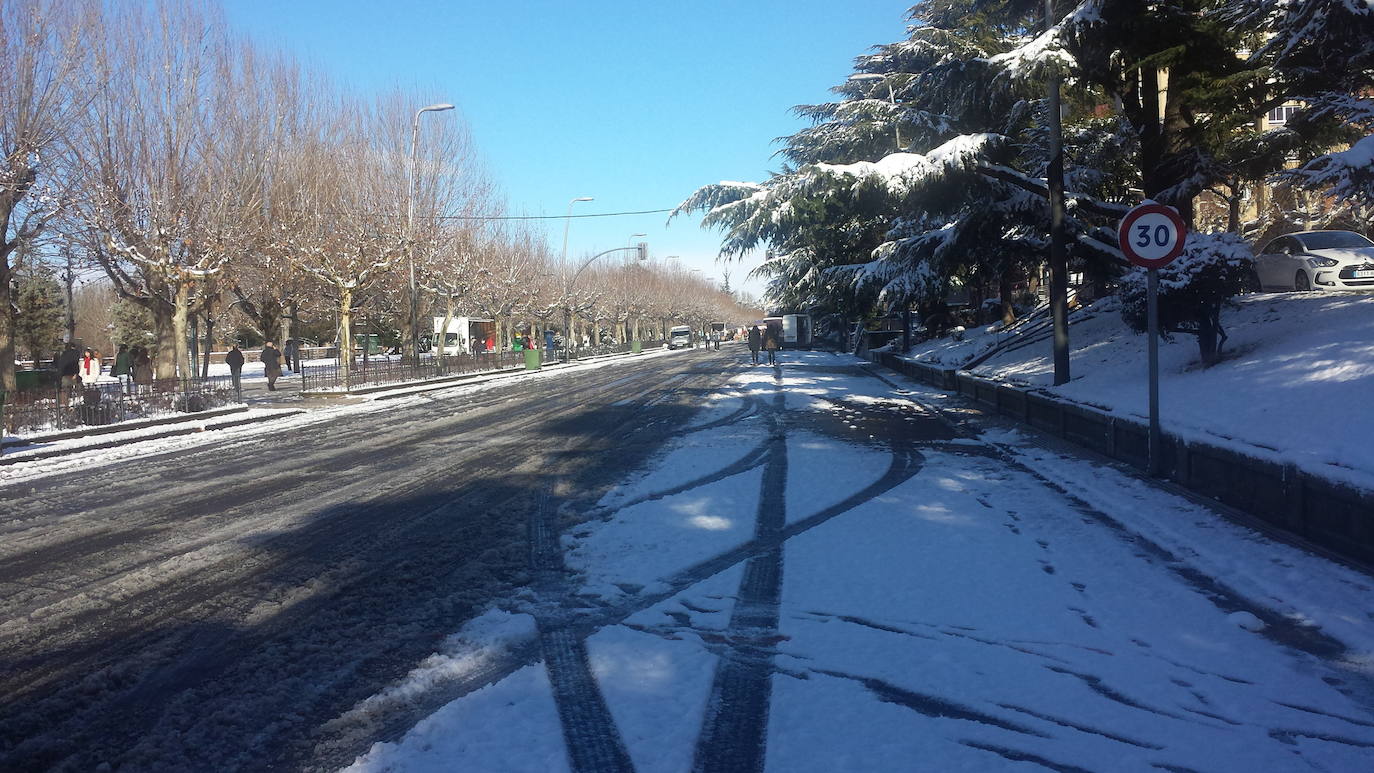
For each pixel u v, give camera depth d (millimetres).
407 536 8625
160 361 32375
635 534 8359
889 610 5961
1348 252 17938
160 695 4898
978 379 20438
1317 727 4168
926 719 4297
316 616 6227
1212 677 4754
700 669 5016
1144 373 14555
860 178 19547
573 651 5367
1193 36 18234
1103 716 4309
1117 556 7137
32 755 4191
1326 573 6344
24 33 20844
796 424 17141
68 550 8578
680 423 17922
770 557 7414
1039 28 20891
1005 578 6609
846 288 39125
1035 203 21531
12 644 5820
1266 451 7875
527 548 7992
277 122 31109
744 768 3852
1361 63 14688
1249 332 14461
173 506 10758
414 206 35625
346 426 20328
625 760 3941
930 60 26625
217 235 25141
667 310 106438
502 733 4230
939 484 10484
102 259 27938
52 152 22438
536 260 60406
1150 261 9953
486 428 18500
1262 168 20172
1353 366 9594
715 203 25672
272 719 4539
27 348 54844
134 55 23844
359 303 46250
